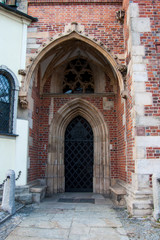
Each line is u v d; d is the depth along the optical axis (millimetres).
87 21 6699
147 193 4641
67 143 8078
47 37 6613
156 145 4883
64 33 6562
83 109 7961
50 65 7797
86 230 3844
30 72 6355
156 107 5051
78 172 7871
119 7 6797
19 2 6887
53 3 6859
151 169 4781
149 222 4180
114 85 7754
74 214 4859
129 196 5137
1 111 5820
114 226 4035
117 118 7516
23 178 5918
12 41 6305
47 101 7891
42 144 7586
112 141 7484
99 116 7695
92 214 4859
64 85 8266
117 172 7262
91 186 7738
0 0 6750
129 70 5684
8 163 5734
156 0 5668
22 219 4449
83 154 7965
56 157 7602
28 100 6379
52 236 3566
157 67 5258
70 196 6957
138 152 4852
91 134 8078
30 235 3598
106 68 7723
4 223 4098
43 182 7234
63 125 7969
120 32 6594
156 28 5484
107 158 7359
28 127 6320
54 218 4547
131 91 5410
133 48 5363
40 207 5500
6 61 6090
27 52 6516
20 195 5660
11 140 5875
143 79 5191
